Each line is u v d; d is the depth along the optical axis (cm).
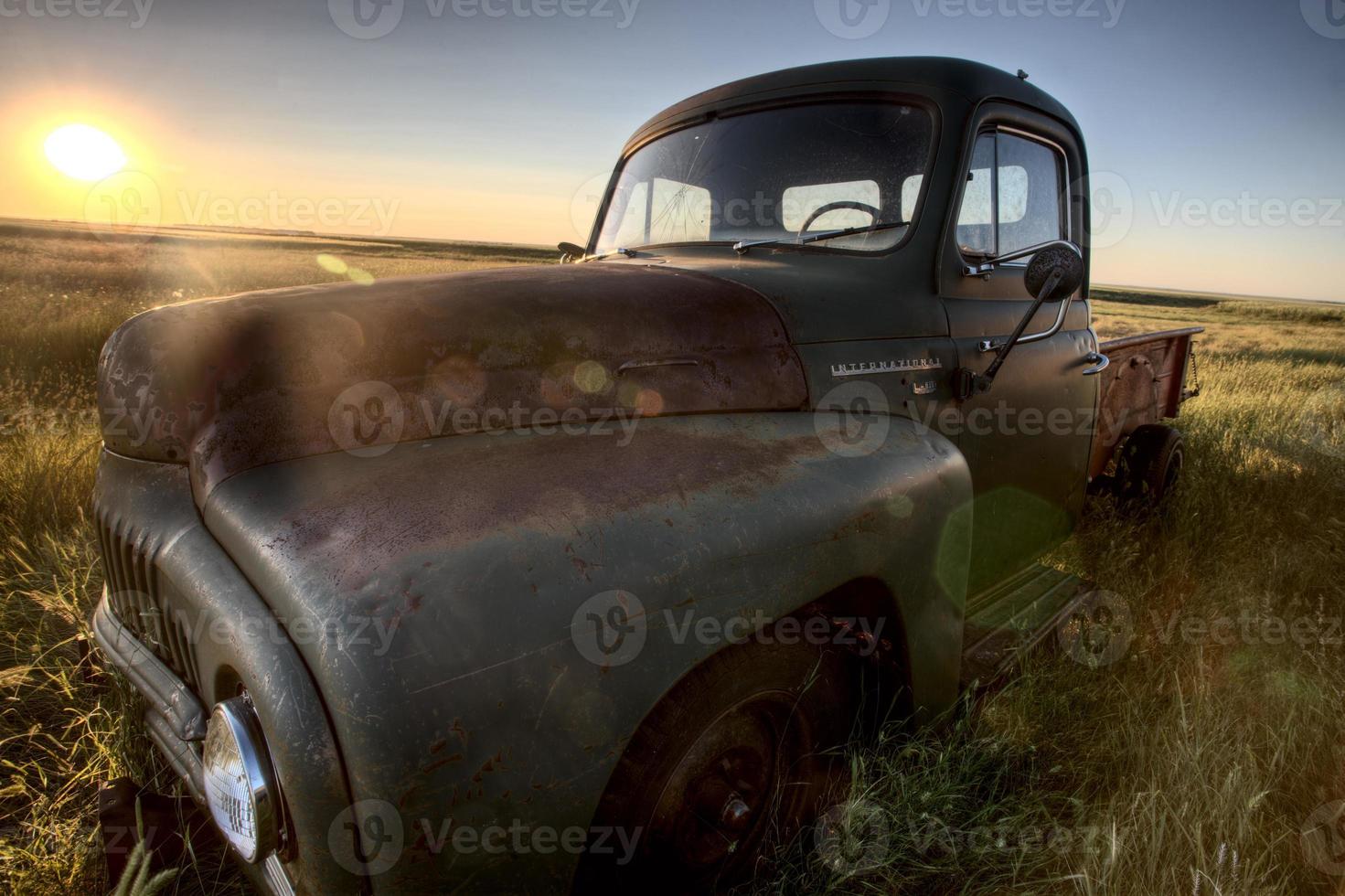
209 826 165
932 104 233
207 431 140
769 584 140
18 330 703
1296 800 193
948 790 182
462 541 117
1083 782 200
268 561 116
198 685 135
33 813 175
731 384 180
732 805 148
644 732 133
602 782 118
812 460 166
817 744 175
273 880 116
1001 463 254
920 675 181
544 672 112
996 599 265
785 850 164
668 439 160
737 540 138
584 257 304
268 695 105
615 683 119
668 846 144
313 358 144
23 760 203
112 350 160
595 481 139
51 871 160
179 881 157
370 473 134
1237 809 175
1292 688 235
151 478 148
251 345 144
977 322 239
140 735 196
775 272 218
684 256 257
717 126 278
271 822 108
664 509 136
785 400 187
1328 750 206
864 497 162
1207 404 725
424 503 125
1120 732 216
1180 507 383
